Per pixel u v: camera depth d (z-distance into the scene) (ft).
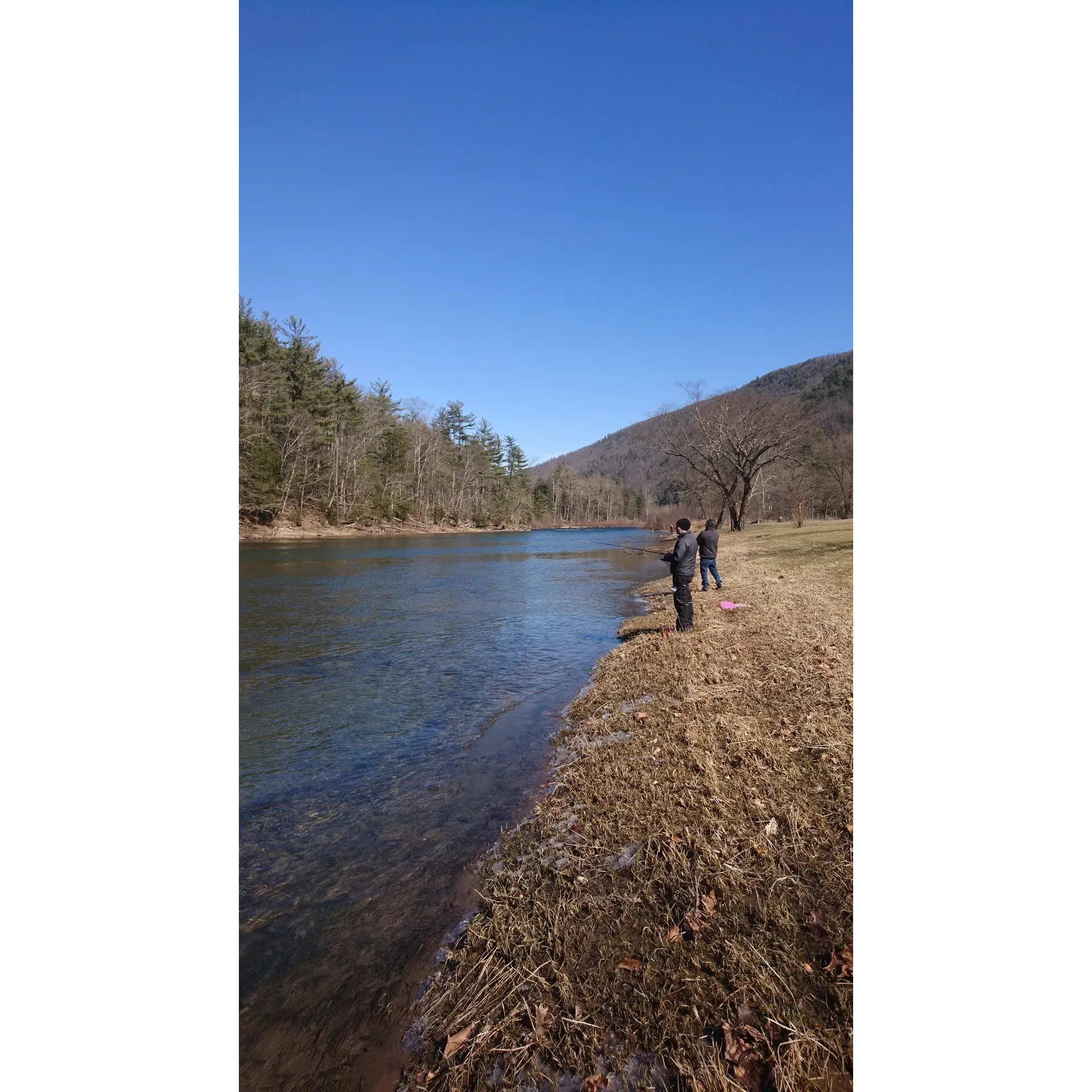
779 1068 6.05
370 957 8.78
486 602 47.37
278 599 48.88
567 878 9.86
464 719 19.65
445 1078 6.55
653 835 10.52
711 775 12.55
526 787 14.26
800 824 10.40
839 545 62.39
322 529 158.71
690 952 7.83
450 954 8.64
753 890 8.86
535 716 19.66
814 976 7.22
